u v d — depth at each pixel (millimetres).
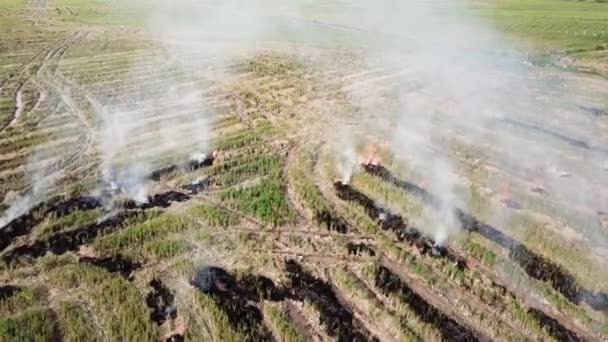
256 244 19109
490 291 17094
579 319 16156
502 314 16375
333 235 19766
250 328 15453
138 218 20141
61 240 18797
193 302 16250
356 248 19000
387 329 15695
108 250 18406
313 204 21328
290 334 15234
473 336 15562
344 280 17328
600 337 15680
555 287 17266
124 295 16266
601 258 18203
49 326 15172
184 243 18797
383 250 19016
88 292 16453
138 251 18406
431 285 17391
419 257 18625
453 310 16469
